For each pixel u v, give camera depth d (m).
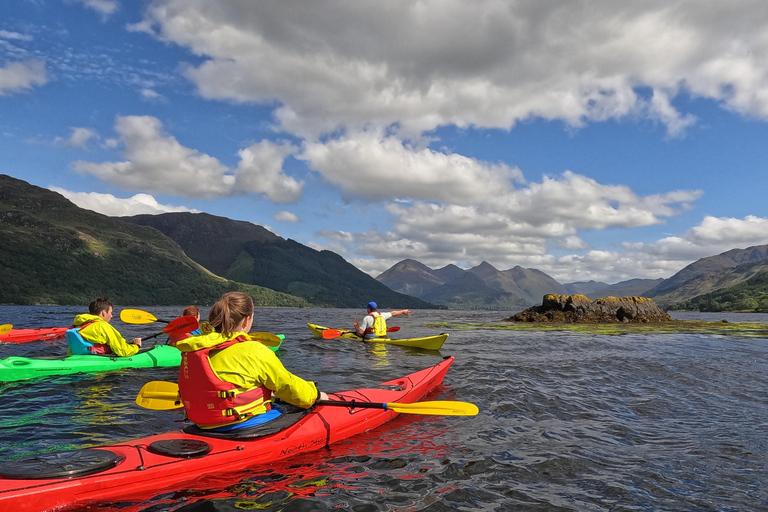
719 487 4.04
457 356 12.32
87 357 8.65
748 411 6.79
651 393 8.02
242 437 3.92
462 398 7.16
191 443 3.80
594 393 7.90
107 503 3.19
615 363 11.62
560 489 3.91
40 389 7.13
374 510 3.37
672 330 26.11
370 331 14.91
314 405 4.54
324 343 14.36
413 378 7.29
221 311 3.89
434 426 5.65
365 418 5.36
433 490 3.78
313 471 4.04
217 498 3.43
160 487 3.42
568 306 35.88
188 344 3.84
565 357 12.72
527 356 12.73
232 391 3.84
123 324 20.56
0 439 4.81
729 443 5.26
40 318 30.45
